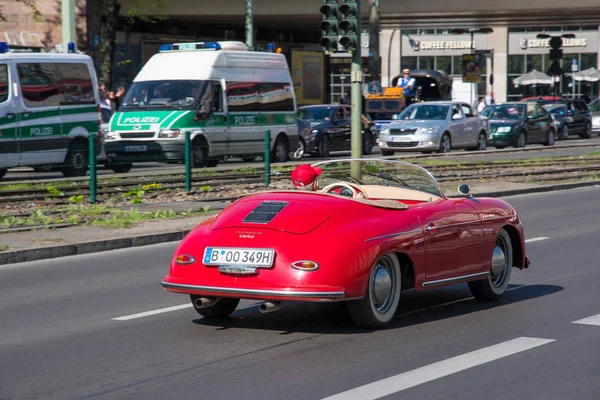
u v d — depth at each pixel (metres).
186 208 20.38
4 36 46.03
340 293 8.63
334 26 23.62
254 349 8.52
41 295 11.61
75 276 13.11
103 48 40.72
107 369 7.83
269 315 10.13
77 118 27.58
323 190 10.48
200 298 9.19
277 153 33.88
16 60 25.95
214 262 8.95
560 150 44.44
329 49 23.78
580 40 87.06
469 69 64.56
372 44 45.50
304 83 63.38
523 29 88.06
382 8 53.53
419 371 7.63
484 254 10.50
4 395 7.05
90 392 7.12
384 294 9.22
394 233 9.20
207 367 7.86
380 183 10.78
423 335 9.05
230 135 31.44
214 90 30.95
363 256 8.84
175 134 29.50
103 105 33.66
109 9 40.53
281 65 34.22
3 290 12.00
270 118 33.44
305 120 37.94
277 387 7.19
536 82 80.75
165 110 30.00
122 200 22.31
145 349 8.56
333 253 8.70
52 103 26.81
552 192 26.20
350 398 6.86
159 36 53.78
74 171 27.20
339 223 8.97
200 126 30.20
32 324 9.80
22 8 46.00
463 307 10.57
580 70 87.62
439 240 9.76
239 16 53.44
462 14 55.41
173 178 26.69
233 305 9.96
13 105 25.64
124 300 11.18
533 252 15.02
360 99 24.00
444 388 7.13
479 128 42.47
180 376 7.57
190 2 51.91
